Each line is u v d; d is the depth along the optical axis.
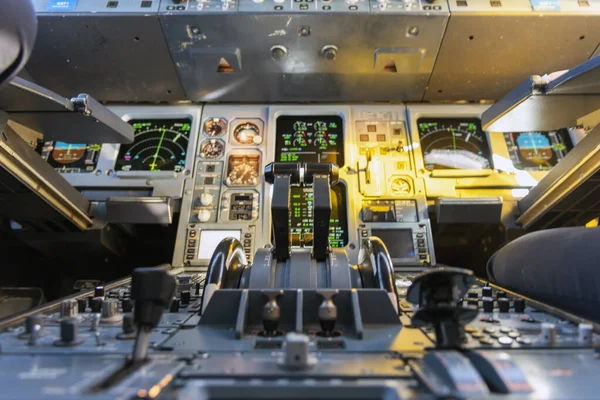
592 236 0.31
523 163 0.72
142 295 0.22
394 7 0.65
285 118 0.77
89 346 0.25
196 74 0.72
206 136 0.74
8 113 0.48
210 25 0.66
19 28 0.23
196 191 0.69
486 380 0.19
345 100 0.77
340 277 0.36
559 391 0.19
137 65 0.72
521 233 0.65
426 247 0.64
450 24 0.66
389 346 0.25
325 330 0.27
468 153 0.73
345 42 0.68
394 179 0.70
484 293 0.38
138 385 0.19
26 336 0.27
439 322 0.23
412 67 0.71
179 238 0.64
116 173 0.70
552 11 0.65
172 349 0.25
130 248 0.74
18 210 0.57
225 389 0.19
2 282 0.70
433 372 0.19
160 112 0.77
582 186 0.56
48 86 0.75
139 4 0.66
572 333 0.28
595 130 0.49
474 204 0.63
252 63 0.71
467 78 0.73
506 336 0.27
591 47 0.69
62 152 0.73
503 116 0.51
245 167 0.71
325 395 0.19
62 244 0.65
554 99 0.46
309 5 0.65
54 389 0.18
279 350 0.25
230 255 0.38
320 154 0.73
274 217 0.36
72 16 0.65
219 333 0.28
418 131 0.75
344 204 0.69
